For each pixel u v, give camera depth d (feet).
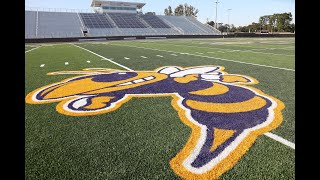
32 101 12.48
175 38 119.24
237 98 12.80
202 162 6.77
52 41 90.68
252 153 7.20
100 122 9.73
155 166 6.62
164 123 9.53
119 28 127.75
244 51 42.47
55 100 12.72
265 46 56.39
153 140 8.11
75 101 12.55
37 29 108.47
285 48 49.70
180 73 20.49
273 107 11.20
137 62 27.94
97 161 6.90
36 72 21.24
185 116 10.25
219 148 7.52
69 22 121.70
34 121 9.84
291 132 8.49
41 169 6.53
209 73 20.38
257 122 9.49
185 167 6.56
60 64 26.43
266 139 8.05
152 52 40.86
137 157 7.08
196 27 149.89
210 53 38.73
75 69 22.99
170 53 38.91
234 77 18.45
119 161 6.88
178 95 13.53
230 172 6.31
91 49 49.11
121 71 21.74
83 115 10.53
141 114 10.58
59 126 9.36
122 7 152.97
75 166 6.67
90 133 8.72
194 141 7.98
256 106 11.41
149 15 155.53
